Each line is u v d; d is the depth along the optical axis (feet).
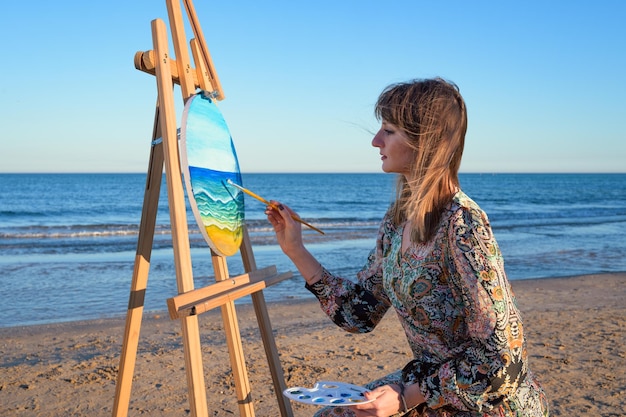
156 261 42.32
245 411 8.26
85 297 29.37
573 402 13.78
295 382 15.23
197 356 6.60
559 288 31.35
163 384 15.12
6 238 64.08
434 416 6.19
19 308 26.68
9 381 15.44
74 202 145.79
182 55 7.48
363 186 277.44
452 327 6.15
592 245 56.18
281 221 7.60
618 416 12.96
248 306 25.90
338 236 62.23
